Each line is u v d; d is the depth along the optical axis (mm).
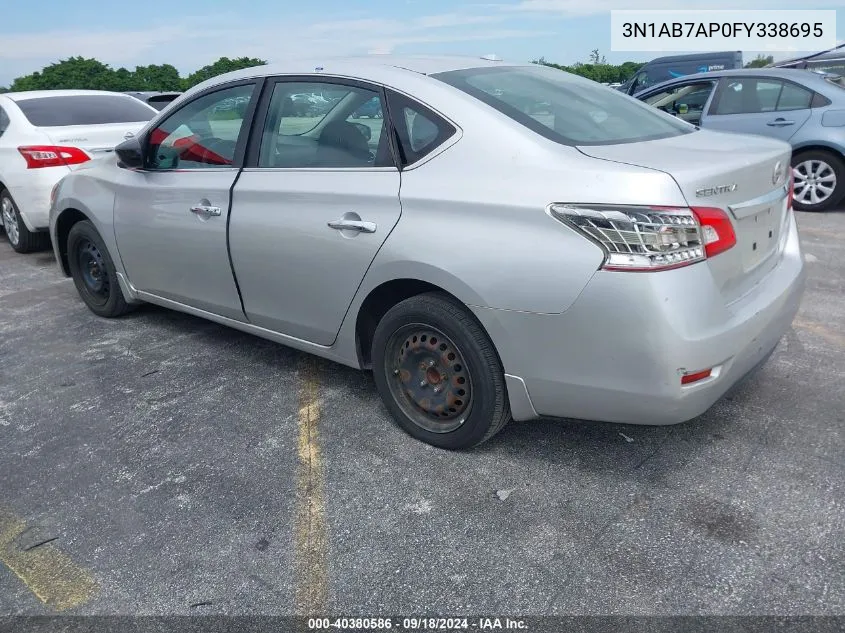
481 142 2867
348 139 3271
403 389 3254
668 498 2785
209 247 3834
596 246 2488
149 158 4242
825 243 6492
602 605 2271
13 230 7164
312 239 3297
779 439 3158
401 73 3223
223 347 4531
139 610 2344
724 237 2576
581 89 3508
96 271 5047
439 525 2695
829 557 2424
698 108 8570
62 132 6621
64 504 2928
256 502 2887
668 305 2436
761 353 2879
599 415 2709
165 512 2844
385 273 3039
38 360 4438
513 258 2652
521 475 2986
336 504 2850
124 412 3699
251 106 3689
